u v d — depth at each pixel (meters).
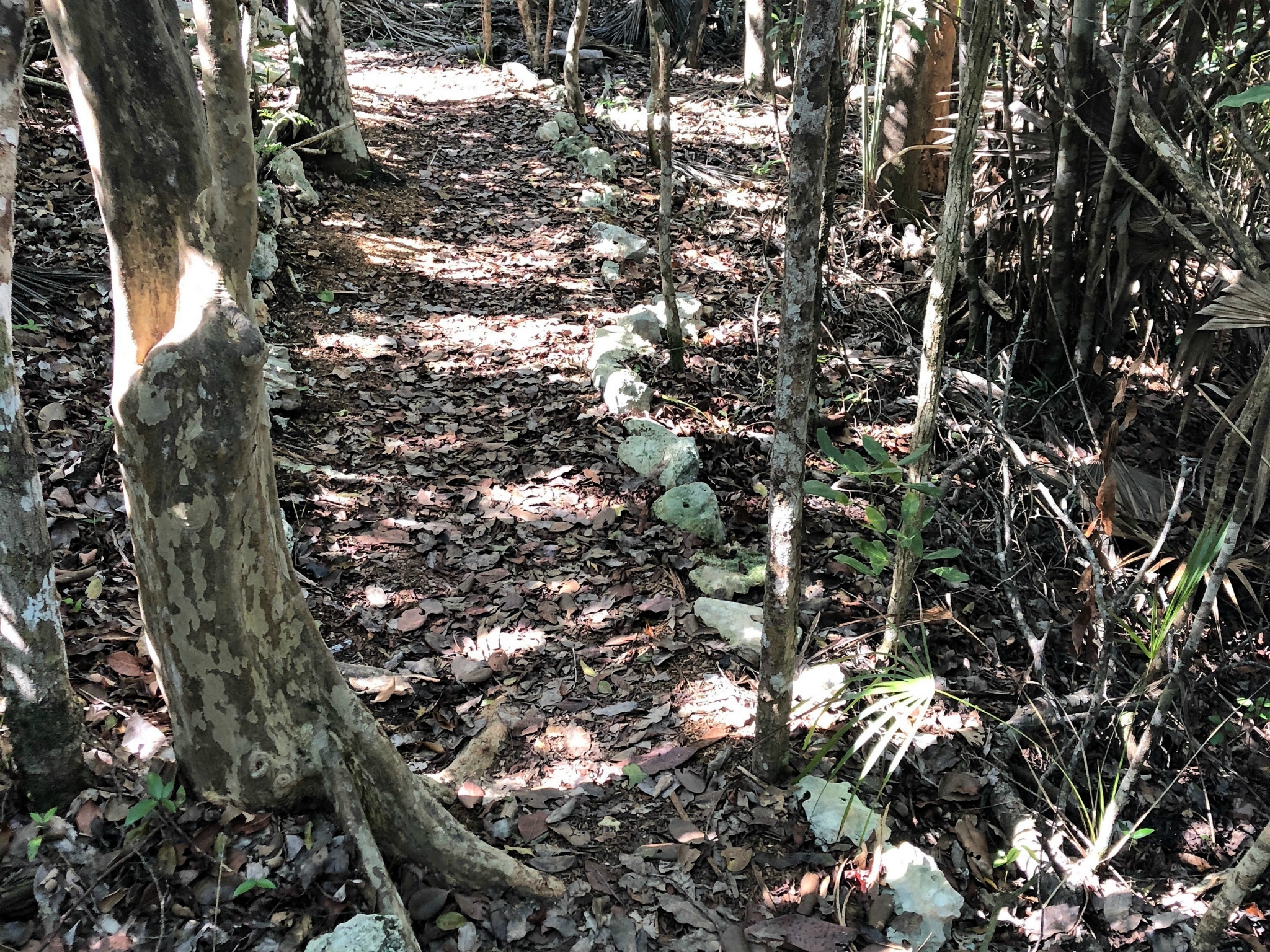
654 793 2.57
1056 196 4.12
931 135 6.19
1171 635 2.88
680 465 3.96
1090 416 4.39
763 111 9.45
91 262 4.56
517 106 9.21
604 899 2.25
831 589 3.48
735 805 2.53
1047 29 4.04
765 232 6.62
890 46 6.20
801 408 2.18
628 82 10.48
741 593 3.39
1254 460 2.01
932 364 2.60
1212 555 2.24
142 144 1.73
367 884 2.03
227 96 1.62
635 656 3.10
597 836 2.43
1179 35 3.86
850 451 2.53
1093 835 2.56
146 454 1.78
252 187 1.74
